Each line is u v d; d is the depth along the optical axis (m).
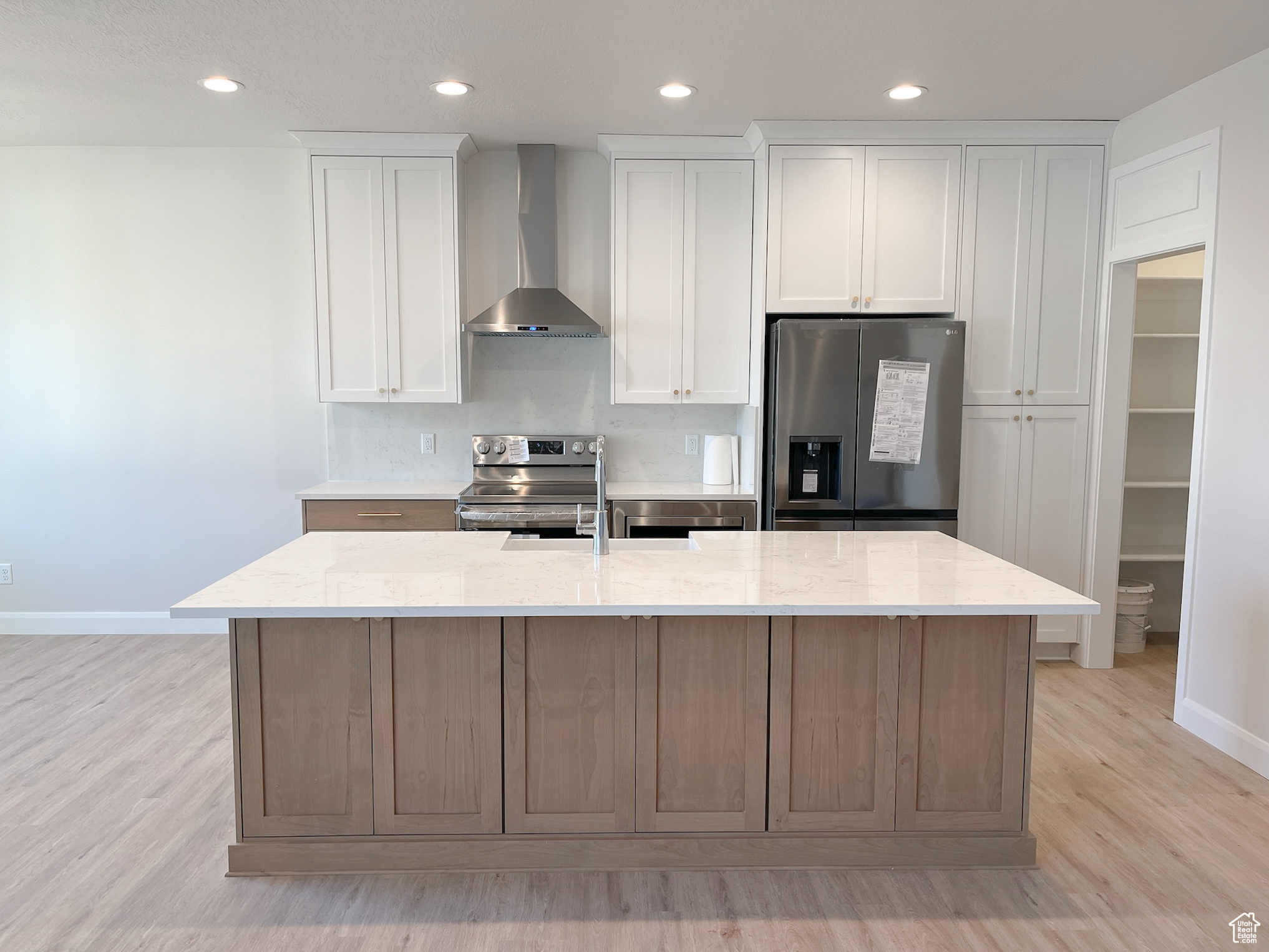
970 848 2.42
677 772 2.37
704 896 2.29
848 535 3.05
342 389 4.31
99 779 2.95
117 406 4.55
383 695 2.32
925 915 2.21
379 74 3.32
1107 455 4.09
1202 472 3.32
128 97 3.59
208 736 3.30
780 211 4.03
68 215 4.43
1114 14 2.75
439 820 2.36
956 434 3.97
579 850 2.38
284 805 2.36
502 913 2.21
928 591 2.23
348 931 2.14
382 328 4.29
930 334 3.92
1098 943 2.10
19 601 4.62
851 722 2.37
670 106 3.72
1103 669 4.19
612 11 2.75
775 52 3.09
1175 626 4.86
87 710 3.56
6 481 4.56
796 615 2.31
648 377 4.33
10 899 2.26
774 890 2.32
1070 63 3.19
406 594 2.19
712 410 4.72
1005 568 2.50
